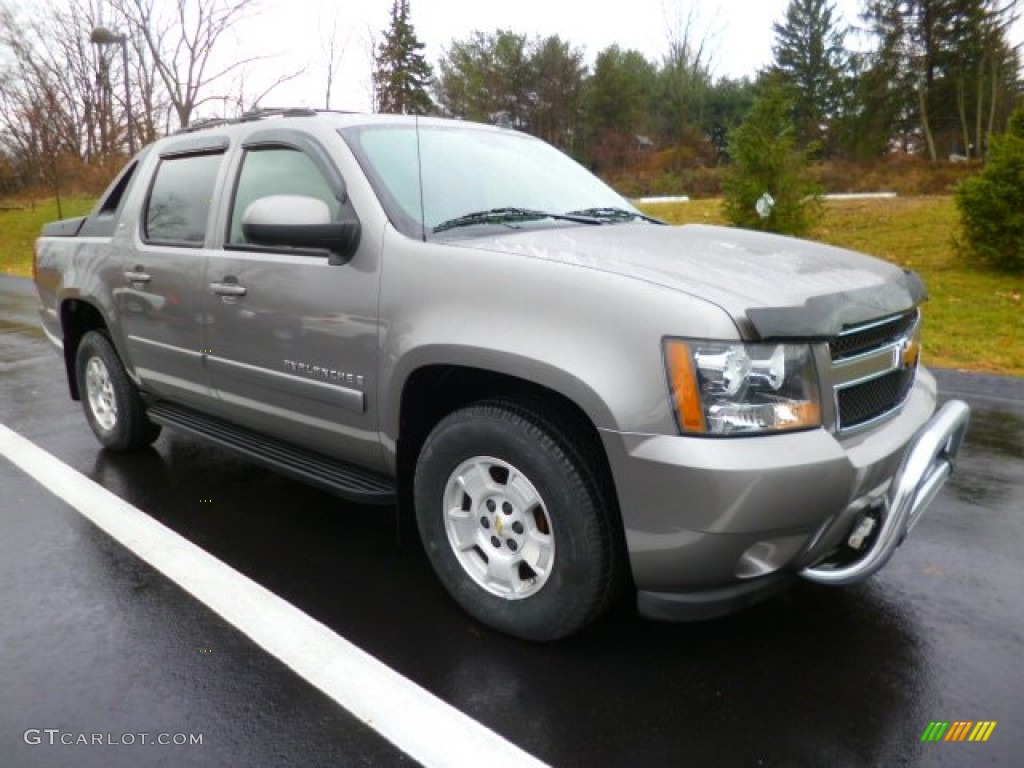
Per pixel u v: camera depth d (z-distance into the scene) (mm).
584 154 47281
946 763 2367
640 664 2844
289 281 3449
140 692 2680
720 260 2920
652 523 2523
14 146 32500
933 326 8984
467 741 2447
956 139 46531
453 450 2975
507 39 50938
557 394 2803
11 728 2500
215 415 4223
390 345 3076
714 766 2355
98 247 4770
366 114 3826
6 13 29500
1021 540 3873
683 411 2447
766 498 2414
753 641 2998
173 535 3914
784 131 13758
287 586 3418
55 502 4309
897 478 2752
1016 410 6137
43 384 7137
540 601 2848
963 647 2965
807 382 2553
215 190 3963
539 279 2729
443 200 3422
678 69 48062
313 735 2475
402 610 3219
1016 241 11320
